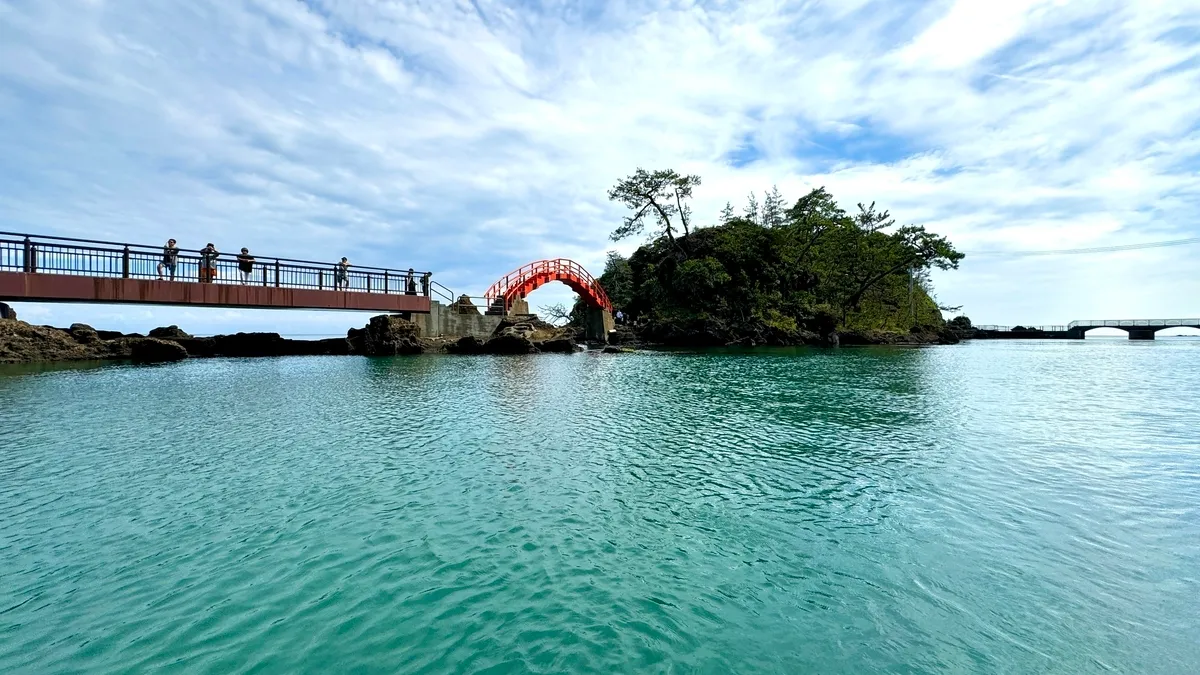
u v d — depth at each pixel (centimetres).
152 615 488
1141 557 601
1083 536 657
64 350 2966
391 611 497
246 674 411
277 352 3556
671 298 5622
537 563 593
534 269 4550
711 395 1820
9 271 2241
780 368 2803
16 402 1577
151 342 3175
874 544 639
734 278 5569
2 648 438
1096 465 962
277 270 2905
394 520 708
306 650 441
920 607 503
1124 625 472
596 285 5009
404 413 1456
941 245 5678
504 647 444
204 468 929
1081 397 1794
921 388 2019
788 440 1160
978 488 838
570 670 414
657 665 421
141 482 852
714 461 994
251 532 667
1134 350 5109
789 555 611
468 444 1114
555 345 4062
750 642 451
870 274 6347
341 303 3181
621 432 1236
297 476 888
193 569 574
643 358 3491
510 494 810
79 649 439
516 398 1734
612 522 706
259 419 1360
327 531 672
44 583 541
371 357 3328
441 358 3306
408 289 3600
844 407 1580
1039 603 508
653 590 536
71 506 748
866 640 453
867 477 897
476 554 613
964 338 9088
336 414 1437
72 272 2373
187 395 1747
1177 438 1173
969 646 443
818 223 6009
